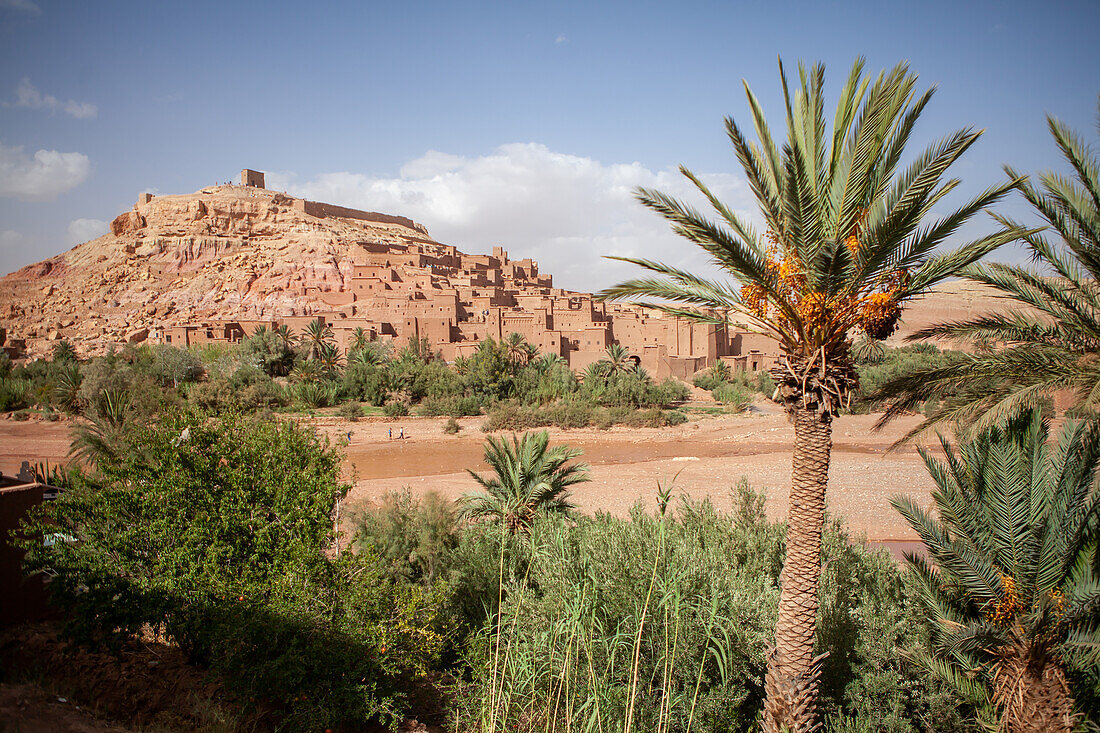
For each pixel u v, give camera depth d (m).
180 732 5.89
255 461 8.68
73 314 114.12
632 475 31.67
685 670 6.48
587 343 71.31
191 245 128.12
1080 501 6.47
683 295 6.86
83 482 8.20
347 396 58.31
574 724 5.72
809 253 6.01
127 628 7.23
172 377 59.00
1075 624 6.21
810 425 6.29
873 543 17.92
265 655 6.88
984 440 6.95
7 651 7.08
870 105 5.91
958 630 6.75
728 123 5.98
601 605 6.96
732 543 10.26
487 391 57.62
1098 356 6.81
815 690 6.29
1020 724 6.17
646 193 6.15
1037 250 7.23
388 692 7.36
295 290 112.19
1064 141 6.72
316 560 7.80
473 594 10.23
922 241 5.91
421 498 26.06
